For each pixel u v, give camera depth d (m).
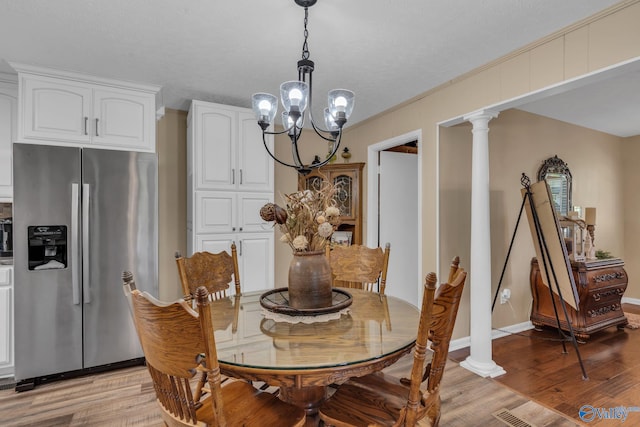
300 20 1.92
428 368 1.39
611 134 4.63
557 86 2.11
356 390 1.49
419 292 3.20
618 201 4.71
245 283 3.28
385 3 1.77
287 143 4.08
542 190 2.87
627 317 4.10
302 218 1.70
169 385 1.11
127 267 2.65
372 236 3.90
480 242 2.64
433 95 3.02
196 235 3.07
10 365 2.46
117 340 2.62
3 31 2.02
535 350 3.14
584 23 1.95
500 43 2.21
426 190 3.12
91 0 1.74
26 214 2.36
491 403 2.25
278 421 1.26
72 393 2.31
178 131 3.50
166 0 1.74
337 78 2.74
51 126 2.50
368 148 3.94
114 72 2.59
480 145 2.62
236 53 2.31
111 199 2.60
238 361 1.19
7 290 2.45
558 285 2.90
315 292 1.66
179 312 0.97
